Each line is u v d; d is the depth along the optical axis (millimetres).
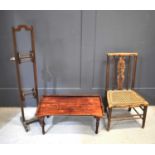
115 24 2227
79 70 2453
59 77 2488
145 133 2051
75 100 2213
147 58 2400
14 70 2422
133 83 2357
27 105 2602
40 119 1965
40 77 2482
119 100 2064
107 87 2363
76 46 2328
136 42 2314
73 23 2219
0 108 2566
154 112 2463
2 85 2492
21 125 2197
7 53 2332
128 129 2119
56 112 1966
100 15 2186
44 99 2229
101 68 2443
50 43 2309
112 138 1974
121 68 2262
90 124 2229
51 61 2400
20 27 1794
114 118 2154
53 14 2176
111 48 2340
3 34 2238
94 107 2068
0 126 2178
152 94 2576
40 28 2232
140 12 2174
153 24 2230
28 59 2299
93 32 2260
